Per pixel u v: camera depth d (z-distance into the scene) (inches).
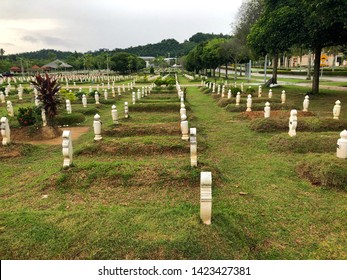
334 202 189.8
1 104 712.4
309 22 564.1
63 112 526.3
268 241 152.0
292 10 621.0
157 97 772.6
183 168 229.5
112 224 152.5
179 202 189.9
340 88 921.5
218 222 156.1
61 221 156.3
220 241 140.3
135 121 472.4
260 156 286.8
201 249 134.4
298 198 196.1
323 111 511.8
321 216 173.5
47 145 349.7
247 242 149.5
